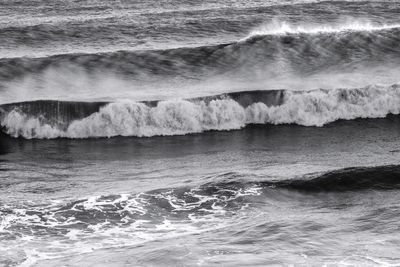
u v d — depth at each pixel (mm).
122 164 43062
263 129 49375
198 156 44500
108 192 36906
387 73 56469
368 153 44156
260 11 73750
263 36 61562
